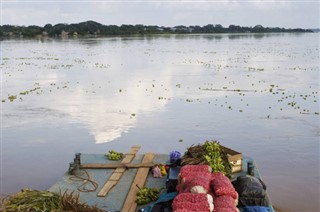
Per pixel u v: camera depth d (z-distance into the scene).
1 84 39.06
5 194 14.99
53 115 26.61
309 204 14.42
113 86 37.53
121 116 26.22
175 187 11.87
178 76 43.56
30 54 77.44
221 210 9.05
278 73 45.31
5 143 21.16
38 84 39.03
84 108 28.50
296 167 17.66
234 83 37.94
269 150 19.70
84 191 12.38
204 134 22.20
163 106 28.80
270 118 25.19
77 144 21.00
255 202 10.62
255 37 195.50
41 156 19.38
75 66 55.03
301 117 25.33
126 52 82.12
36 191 9.96
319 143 20.58
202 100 30.50
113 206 11.45
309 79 40.38
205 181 10.27
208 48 96.00
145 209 10.83
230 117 25.50
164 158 15.02
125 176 13.51
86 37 178.00
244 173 13.35
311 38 186.12
